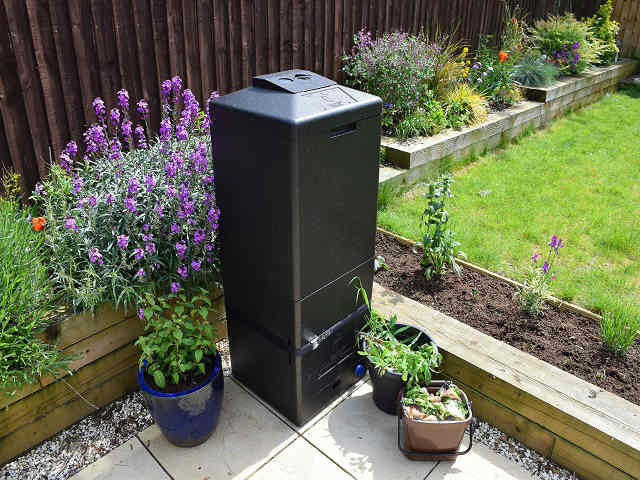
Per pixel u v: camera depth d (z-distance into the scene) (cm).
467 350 243
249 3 381
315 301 216
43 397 220
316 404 244
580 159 533
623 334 246
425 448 217
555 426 214
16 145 276
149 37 323
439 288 303
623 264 345
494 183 472
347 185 206
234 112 192
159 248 252
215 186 220
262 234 205
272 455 224
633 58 881
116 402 252
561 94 661
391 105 491
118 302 221
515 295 286
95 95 305
